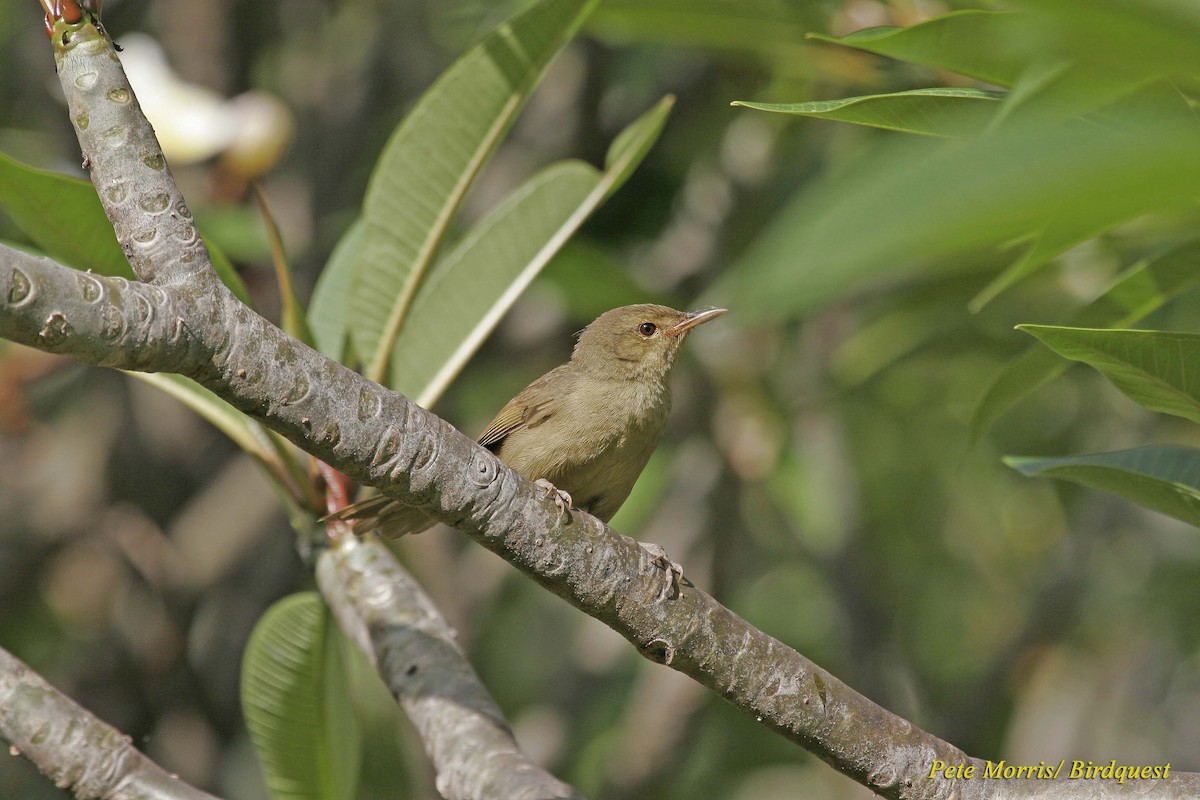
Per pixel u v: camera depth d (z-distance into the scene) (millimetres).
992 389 6750
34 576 14180
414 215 7902
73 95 5020
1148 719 16609
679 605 5688
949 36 4746
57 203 6988
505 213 8219
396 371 8250
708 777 16625
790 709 5789
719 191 14273
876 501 18156
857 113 4863
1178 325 11125
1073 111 2363
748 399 13969
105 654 14047
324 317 8984
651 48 13375
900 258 1728
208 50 14281
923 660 18109
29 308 4375
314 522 8188
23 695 6766
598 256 11836
